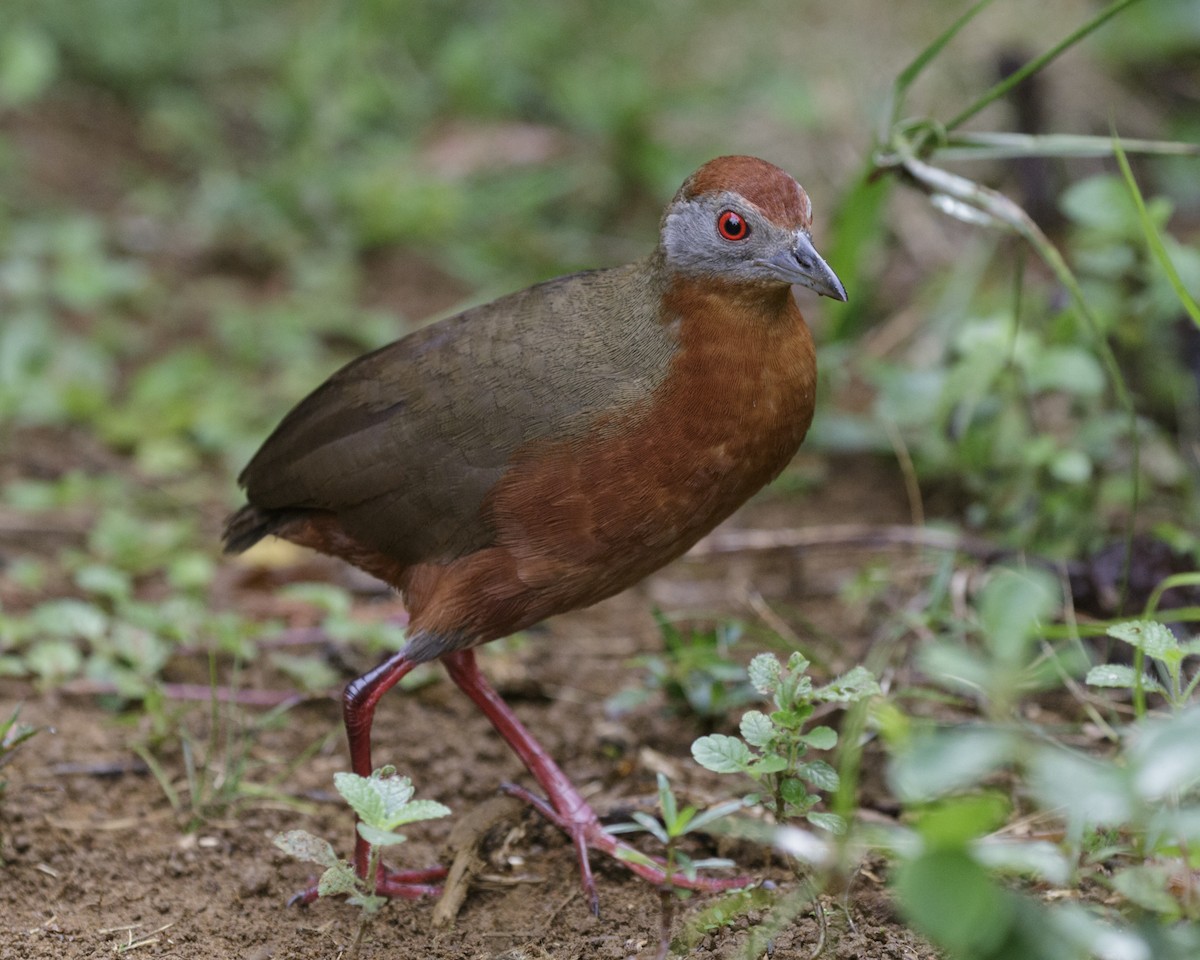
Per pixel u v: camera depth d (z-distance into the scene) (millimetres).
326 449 8867
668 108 18578
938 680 9656
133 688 9867
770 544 11336
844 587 11516
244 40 20219
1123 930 6676
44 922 7934
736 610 11531
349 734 8445
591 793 9250
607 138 18062
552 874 8461
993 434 11336
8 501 13008
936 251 15750
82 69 19703
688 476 8109
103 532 12211
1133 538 10109
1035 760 5523
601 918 7949
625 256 16938
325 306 16094
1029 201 14844
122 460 14055
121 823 8844
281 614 11688
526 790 8711
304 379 14961
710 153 17984
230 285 16875
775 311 8156
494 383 8375
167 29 20016
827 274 7980
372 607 11781
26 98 18109
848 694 6898
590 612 11758
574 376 8250
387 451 8609
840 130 17750
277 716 9789
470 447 8367
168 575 11992
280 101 18922
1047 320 11852
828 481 13344
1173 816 5961
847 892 7531
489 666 10398
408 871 8422
